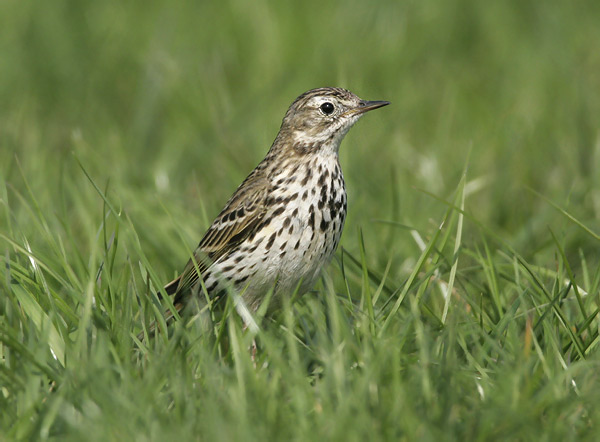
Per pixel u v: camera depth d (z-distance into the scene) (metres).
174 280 11.06
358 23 23.75
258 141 17.00
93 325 9.18
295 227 10.39
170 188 15.63
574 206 14.22
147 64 20.81
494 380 8.52
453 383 8.22
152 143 18.33
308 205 10.44
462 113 19.39
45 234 10.34
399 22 23.81
